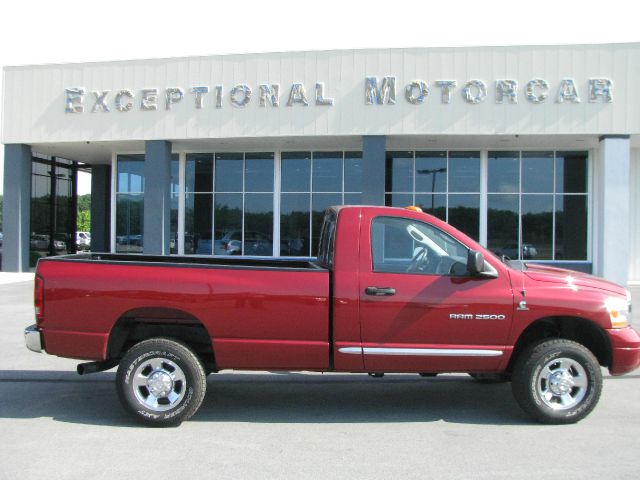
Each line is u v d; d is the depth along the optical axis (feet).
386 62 62.49
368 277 17.62
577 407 17.71
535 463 14.64
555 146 67.67
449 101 61.57
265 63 64.44
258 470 14.20
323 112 63.41
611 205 60.75
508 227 69.05
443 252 18.38
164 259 22.54
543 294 17.61
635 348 17.93
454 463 14.66
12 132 70.54
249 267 17.83
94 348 17.85
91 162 93.45
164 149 67.26
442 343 17.57
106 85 68.13
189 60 66.03
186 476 13.82
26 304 45.68
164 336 18.49
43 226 88.89
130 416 18.74
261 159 73.00
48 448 15.72
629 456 15.11
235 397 21.29
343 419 18.57
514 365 18.33
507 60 61.00
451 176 69.87
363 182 62.80
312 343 17.61
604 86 59.93
